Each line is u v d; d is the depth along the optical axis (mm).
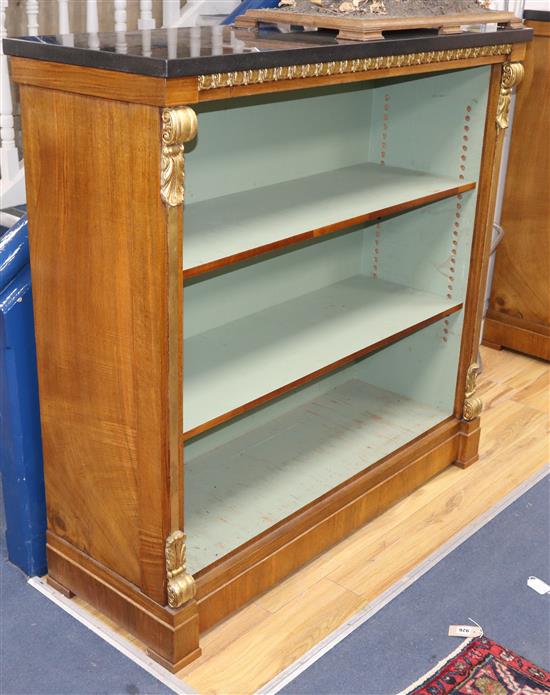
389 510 2715
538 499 2791
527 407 3377
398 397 3061
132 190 1703
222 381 2209
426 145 2740
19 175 3098
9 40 1789
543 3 3430
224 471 2584
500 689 2035
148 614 2064
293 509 2396
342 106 2717
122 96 1635
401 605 2309
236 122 2387
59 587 2311
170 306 1754
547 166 3480
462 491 2826
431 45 2139
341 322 2627
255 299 2678
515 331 3791
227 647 2150
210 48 1779
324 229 2152
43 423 2135
